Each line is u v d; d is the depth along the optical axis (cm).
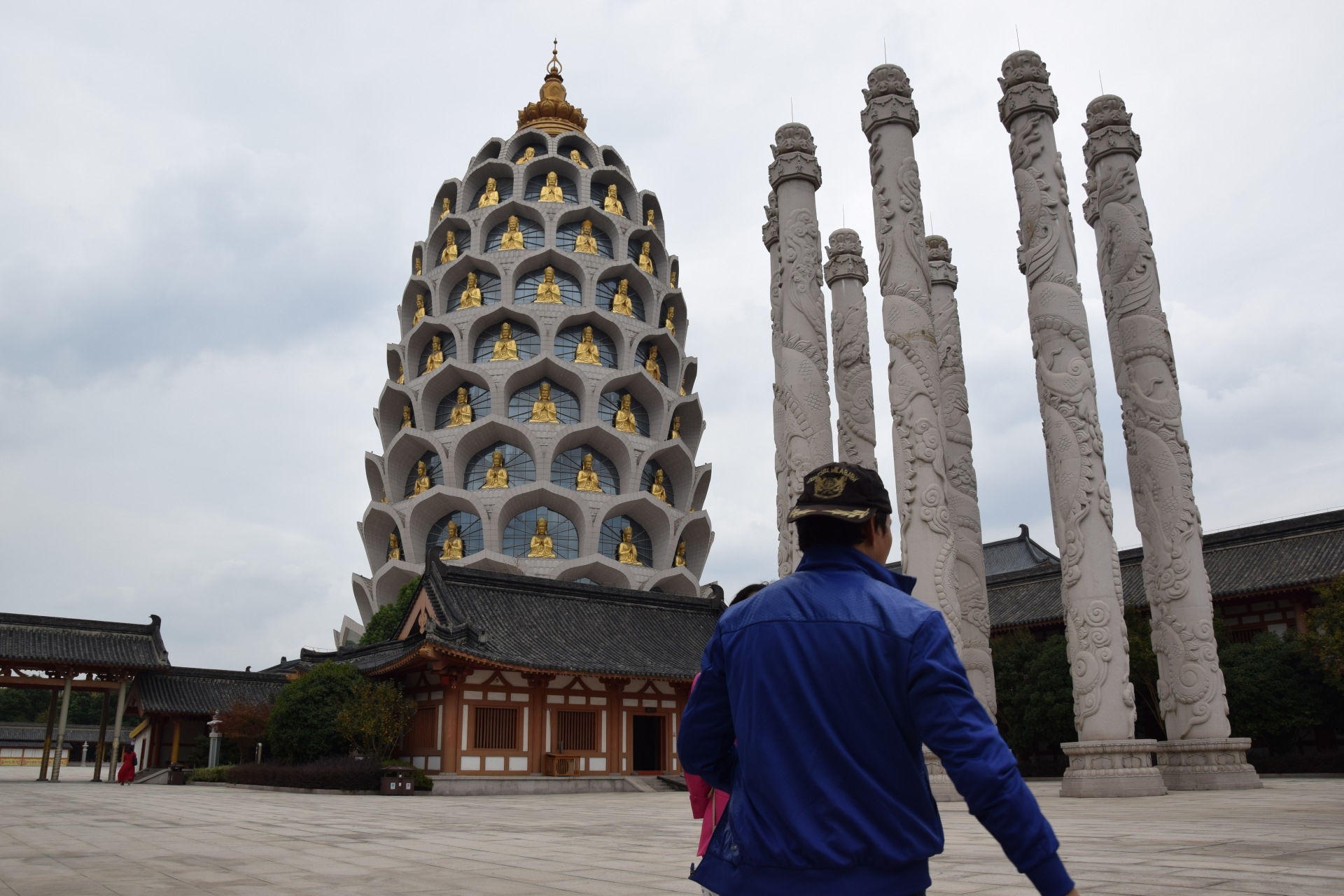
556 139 8394
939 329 3475
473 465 7212
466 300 7625
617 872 1173
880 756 327
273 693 5575
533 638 4138
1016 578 5428
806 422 2961
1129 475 2828
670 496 7675
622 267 7850
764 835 323
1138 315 2822
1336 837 1339
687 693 4416
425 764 3797
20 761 8994
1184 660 2611
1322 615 3462
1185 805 1986
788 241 3116
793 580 369
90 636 5053
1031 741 4122
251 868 1239
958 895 902
